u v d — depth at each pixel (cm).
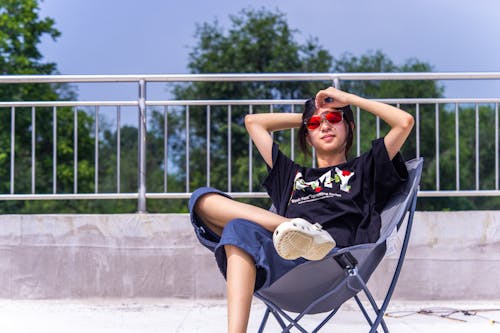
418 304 477
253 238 245
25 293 481
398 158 284
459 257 480
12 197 487
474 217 483
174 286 479
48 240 484
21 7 2388
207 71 2408
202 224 268
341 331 403
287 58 2370
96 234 483
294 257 242
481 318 435
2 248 484
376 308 260
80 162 1780
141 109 489
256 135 319
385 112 286
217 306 475
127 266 481
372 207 282
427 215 483
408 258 480
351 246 256
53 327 411
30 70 2284
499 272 480
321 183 292
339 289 254
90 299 479
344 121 310
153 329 407
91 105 489
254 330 405
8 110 1371
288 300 264
